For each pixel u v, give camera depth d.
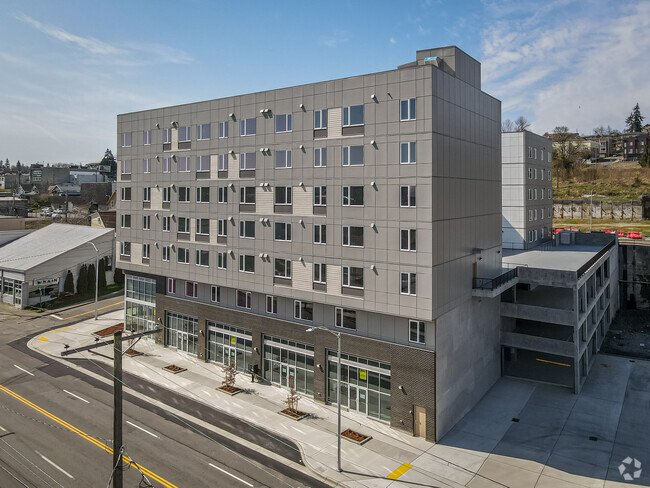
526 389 35.69
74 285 64.00
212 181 39.38
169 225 43.12
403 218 28.72
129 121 46.12
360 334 31.58
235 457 25.89
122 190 47.25
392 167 29.12
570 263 41.94
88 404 32.38
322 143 32.22
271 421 30.47
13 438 27.23
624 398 33.72
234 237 37.94
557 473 24.47
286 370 35.94
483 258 34.91
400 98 28.75
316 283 32.91
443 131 28.91
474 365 33.41
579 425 29.78
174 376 38.00
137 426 29.25
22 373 38.06
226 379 35.84
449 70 32.47
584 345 37.44
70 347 44.53
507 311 37.53
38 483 22.59
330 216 31.97
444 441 28.16
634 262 61.06
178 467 24.59
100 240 67.06
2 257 65.62
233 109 37.62
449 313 29.91
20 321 53.09
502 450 26.98
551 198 61.69
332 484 23.62
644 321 54.62
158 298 45.31
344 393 32.53
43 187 176.00
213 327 40.91
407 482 23.80
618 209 102.81
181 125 41.72
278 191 34.84
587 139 172.25
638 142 154.12
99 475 23.45
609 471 24.59
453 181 30.23
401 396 29.33
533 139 54.97
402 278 28.86
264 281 36.03
